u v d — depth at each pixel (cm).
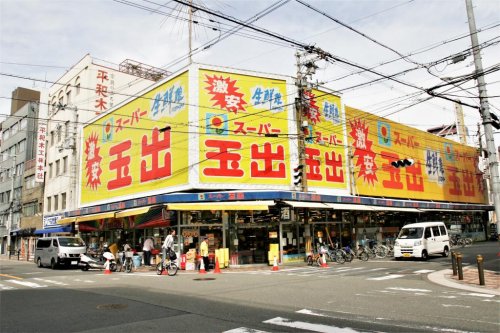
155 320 713
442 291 1034
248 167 2061
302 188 2164
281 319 706
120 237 2572
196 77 2055
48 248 2311
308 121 2336
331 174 2436
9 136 4947
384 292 1021
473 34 1325
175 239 2008
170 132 2139
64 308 859
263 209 1916
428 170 3447
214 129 2031
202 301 910
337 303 862
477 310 773
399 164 2495
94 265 2073
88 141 2958
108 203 2589
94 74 3192
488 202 4353
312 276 1459
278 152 2147
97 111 3116
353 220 2639
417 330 620
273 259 1997
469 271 1489
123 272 1909
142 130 2367
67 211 3069
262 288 1123
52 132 3691
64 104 3459
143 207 2116
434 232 2245
